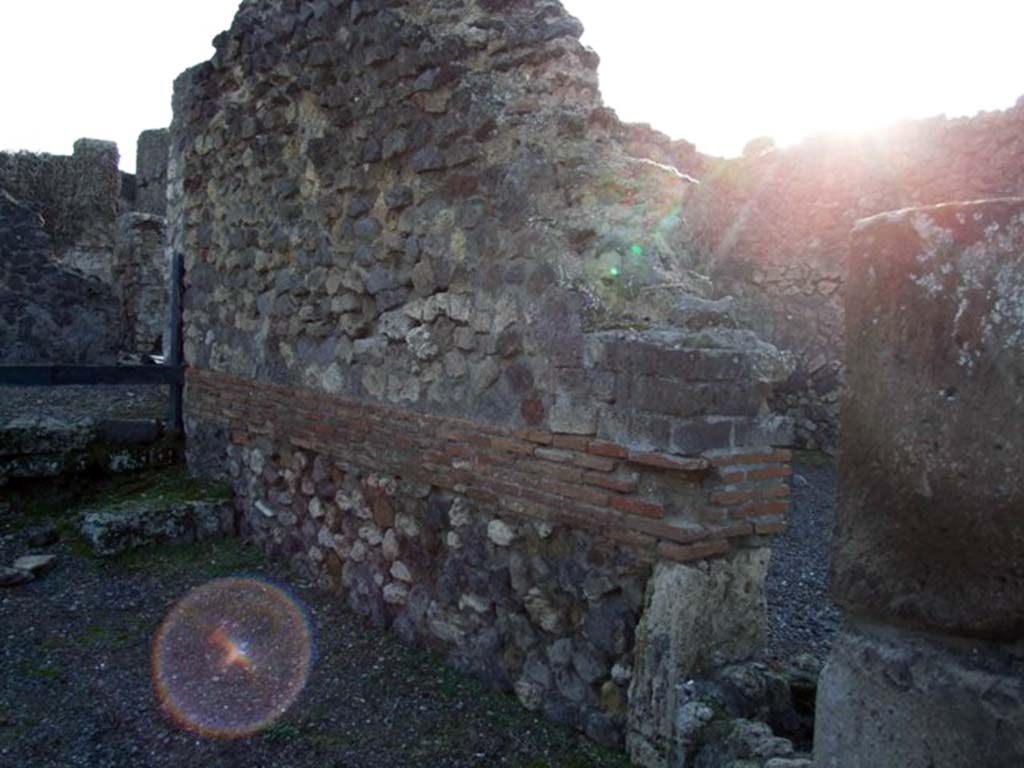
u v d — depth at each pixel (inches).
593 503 117.6
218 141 216.8
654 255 124.6
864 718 56.6
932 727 52.4
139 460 231.1
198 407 226.7
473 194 140.3
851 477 57.9
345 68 167.2
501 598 134.0
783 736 105.0
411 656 148.1
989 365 49.1
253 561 193.6
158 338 434.9
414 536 152.1
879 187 353.1
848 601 57.8
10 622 159.2
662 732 106.6
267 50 192.7
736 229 387.5
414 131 150.5
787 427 114.5
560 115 133.6
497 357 135.0
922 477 52.7
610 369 115.2
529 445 128.0
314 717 128.6
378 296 161.3
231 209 212.4
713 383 106.9
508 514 132.3
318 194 178.1
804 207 374.3
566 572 123.0
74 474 221.6
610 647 116.0
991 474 49.1
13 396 277.0
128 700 133.3
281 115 190.5
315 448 179.0
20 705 130.0
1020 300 47.8
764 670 109.5
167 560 192.9
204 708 131.3
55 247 579.5
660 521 108.2
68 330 352.8
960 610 51.1
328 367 176.2
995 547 49.1
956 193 332.5
